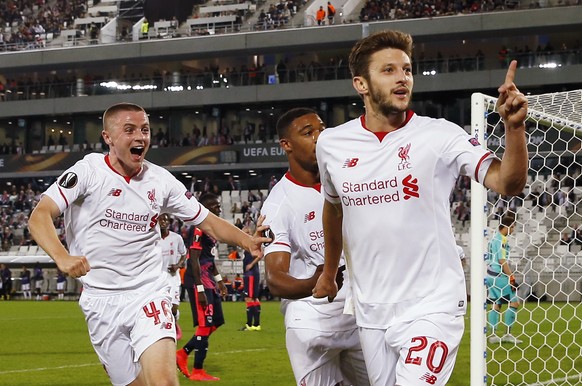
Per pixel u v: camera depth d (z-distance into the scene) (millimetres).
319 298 4402
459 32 37031
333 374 4910
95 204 5199
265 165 38750
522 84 35156
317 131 4762
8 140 45281
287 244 4777
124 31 46312
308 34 39469
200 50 41156
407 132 3764
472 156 3574
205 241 9508
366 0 43500
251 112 41594
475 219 6383
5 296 32469
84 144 43531
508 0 37875
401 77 3727
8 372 10102
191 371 9977
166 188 5391
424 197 3709
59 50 43344
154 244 5414
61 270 4578
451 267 3768
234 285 28844
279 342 13641
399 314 3770
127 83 42000
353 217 3854
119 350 5301
